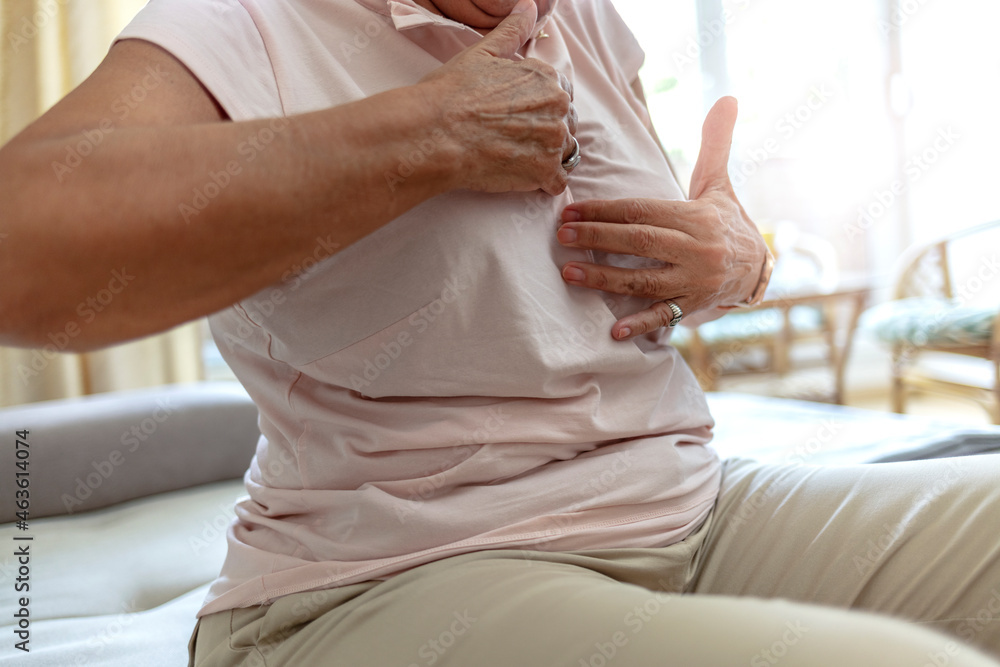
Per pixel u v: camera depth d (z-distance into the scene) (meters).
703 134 0.88
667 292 0.72
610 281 0.69
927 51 3.80
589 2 0.91
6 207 0.46
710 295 0.76
